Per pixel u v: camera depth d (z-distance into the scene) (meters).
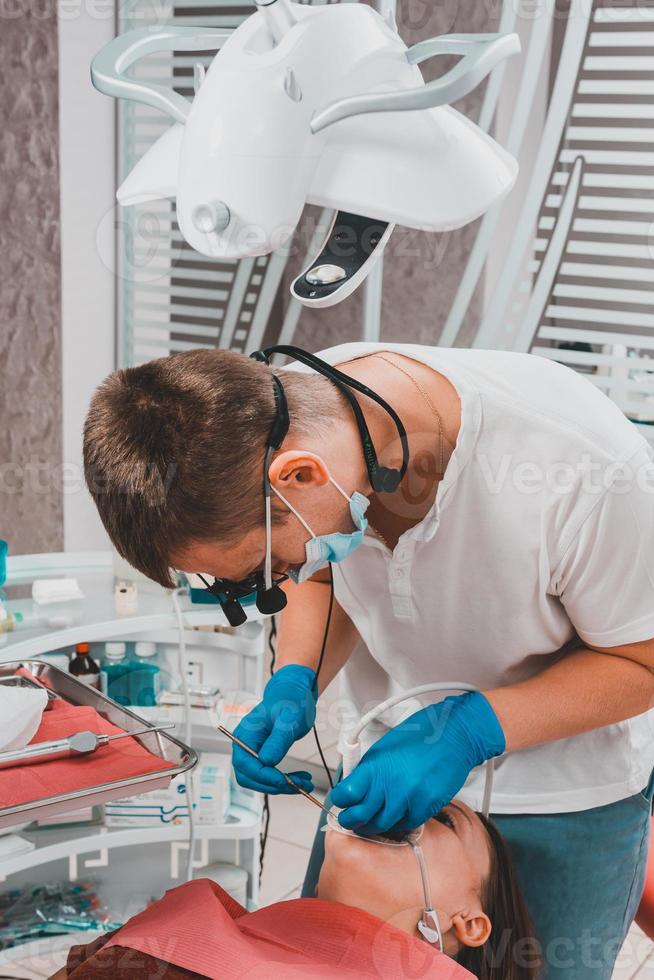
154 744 1.05
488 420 0.98
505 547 1.03
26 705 1.04
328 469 0.84
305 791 1.13
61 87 1.44
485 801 1.15
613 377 1.07
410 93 0.66
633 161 0.96
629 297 1.02
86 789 0.96
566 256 1.03
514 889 1.14
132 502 0.78
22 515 1.84
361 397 0.91
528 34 0.94
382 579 1.14
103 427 0.78
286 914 1.03
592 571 1.03
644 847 1.26
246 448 0.77
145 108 1.26
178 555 0.81
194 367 0.79
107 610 1.55
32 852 1.33
